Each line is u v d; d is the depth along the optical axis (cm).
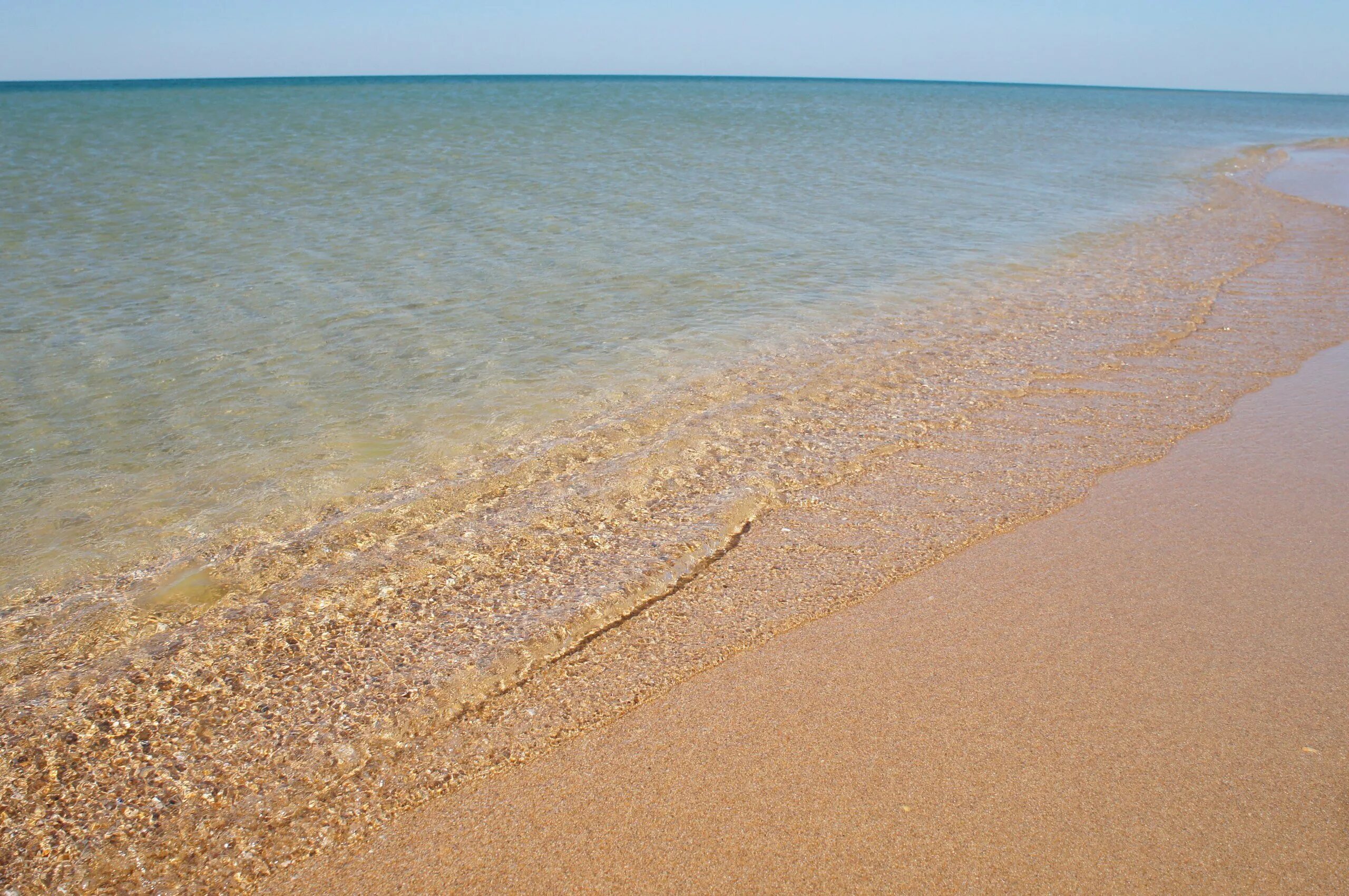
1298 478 545
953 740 326
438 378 746
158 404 684
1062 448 599
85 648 396
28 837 292
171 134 2700
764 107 5244
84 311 917
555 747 329
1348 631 389
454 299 985
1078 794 300
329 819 299
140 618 419
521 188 1762
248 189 1688
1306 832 283
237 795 310
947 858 276
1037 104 7625
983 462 578
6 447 605
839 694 354
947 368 769
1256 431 621
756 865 275
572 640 397
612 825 292
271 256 1173
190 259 1152
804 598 426
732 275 1120
